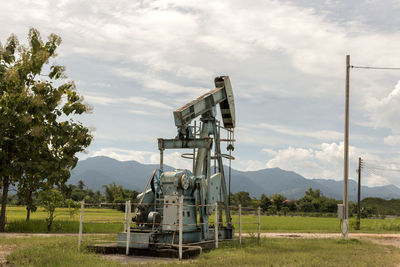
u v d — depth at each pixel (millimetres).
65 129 30156
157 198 18766
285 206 162125
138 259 14406
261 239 23438
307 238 26266
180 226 14555
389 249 20438
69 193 31422
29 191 31188
